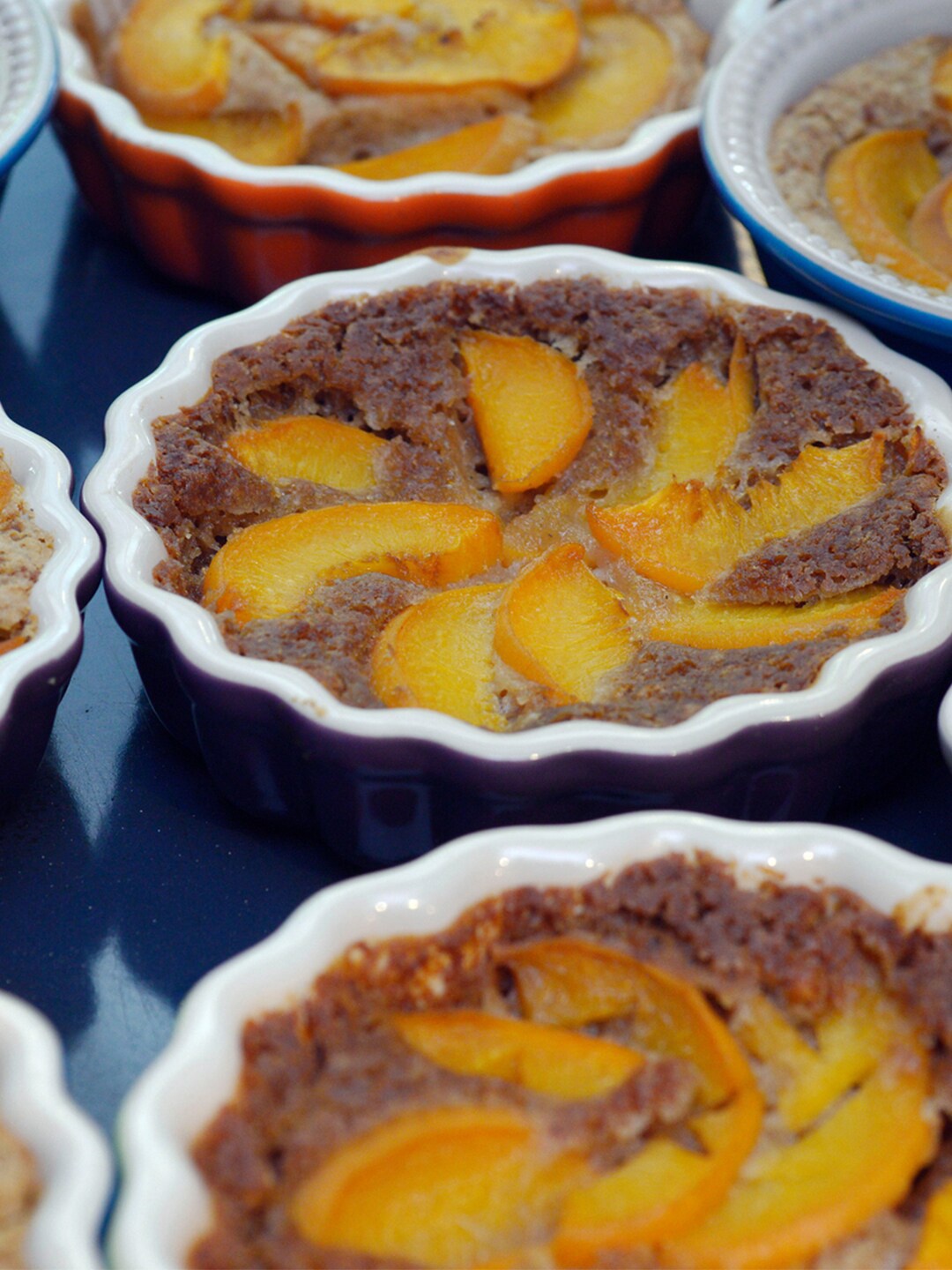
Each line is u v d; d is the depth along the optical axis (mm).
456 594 405
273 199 462
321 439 425
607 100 487
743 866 362
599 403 433
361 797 387
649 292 441
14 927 396
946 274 445
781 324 435
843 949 357
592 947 358
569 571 408
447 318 437
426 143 478
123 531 402
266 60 481
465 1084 346
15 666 384
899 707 394
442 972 357
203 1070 341
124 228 495
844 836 363
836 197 459
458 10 490
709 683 393
